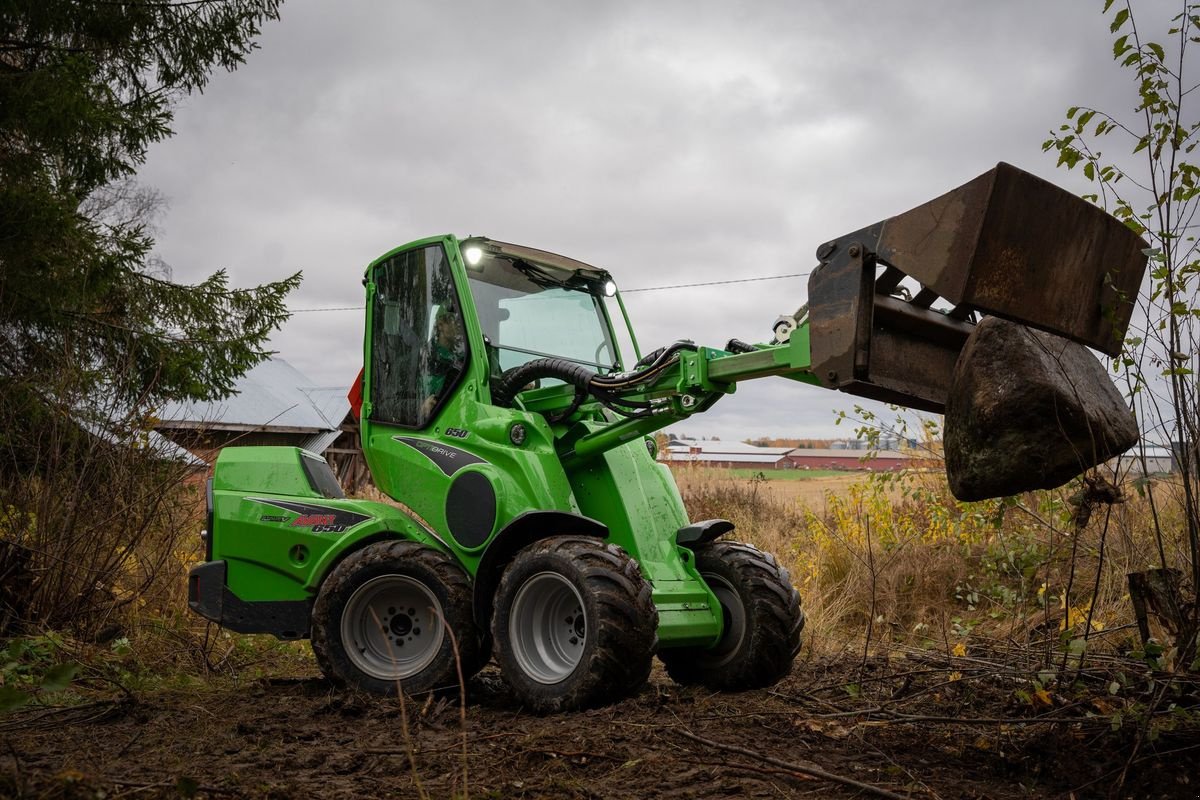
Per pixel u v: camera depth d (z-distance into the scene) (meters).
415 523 5.51
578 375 5.25
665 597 5.05
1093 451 3.51
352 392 6.46
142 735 4.16
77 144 9.08
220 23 9.88
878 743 3.92
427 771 3.54
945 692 4.63
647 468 5.63
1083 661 4.32
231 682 5.80
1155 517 4.04
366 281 6.35
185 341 9.58
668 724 4.20
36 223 8.23
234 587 5.74
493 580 5.02
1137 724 3.65
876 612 7.98
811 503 12.46
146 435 6.96
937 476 8.78
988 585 7.52
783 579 5.21
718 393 4.79
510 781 3.40
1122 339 3.91
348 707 4.65
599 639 4.46
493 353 5.68
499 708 4.88
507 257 6.01
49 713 4.59
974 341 3.72
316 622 5.29
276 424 22.28
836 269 3.99
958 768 3.64
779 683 5.34
